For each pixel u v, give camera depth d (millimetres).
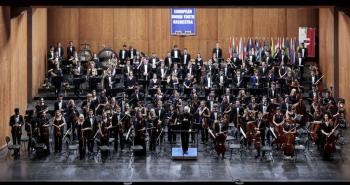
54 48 35250
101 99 28375
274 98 28469
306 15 37312
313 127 26047
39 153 25422
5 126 27391
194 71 32781
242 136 25906
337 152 25641
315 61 37094
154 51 38031
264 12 37562
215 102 28109
